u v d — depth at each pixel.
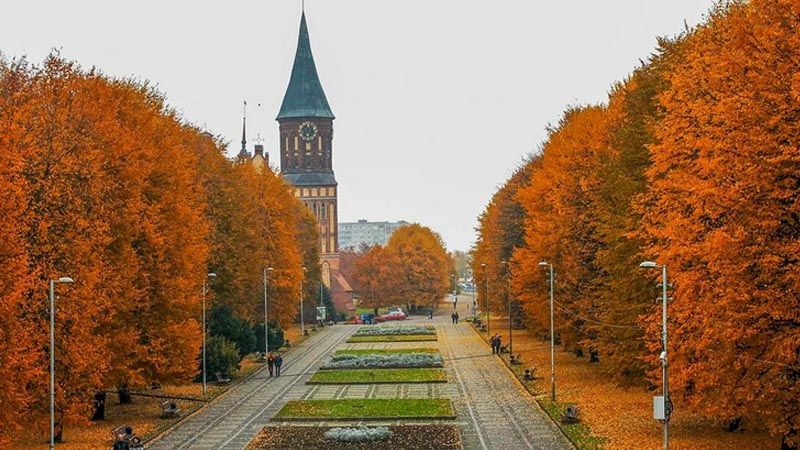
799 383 36.00
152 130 63.53
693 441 45.81
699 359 40.91
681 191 41.91
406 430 54.16
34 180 49.31
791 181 35.47
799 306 35.38
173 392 72.50
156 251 59.31
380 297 186.75
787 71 35.56
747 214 36.31
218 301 86.25
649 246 48.84
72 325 48.47
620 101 70.81
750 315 36.00
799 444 38.88
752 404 37.38
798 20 36.12
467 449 48.31
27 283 41.03
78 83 56.06
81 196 51.41
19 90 52.88
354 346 115.19
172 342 60.81
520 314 114.81
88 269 49.56
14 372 40.25
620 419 53.84
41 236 48.03
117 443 43.78
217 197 83.50
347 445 49.72
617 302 57.91
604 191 62.16
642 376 59.72
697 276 39.31
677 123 43.41
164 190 62.06
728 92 38.16
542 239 79.12
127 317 57.41
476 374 82.69
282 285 106.81
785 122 35.34
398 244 188.88
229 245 83.81
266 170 110.38
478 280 154.62
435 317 183.12
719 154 37.38
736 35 38.38
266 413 62.34
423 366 89.06
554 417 56.22
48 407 48.31
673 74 47.53
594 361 85.00
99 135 55.06
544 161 92.44
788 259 35.47
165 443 51.72
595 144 74.88
